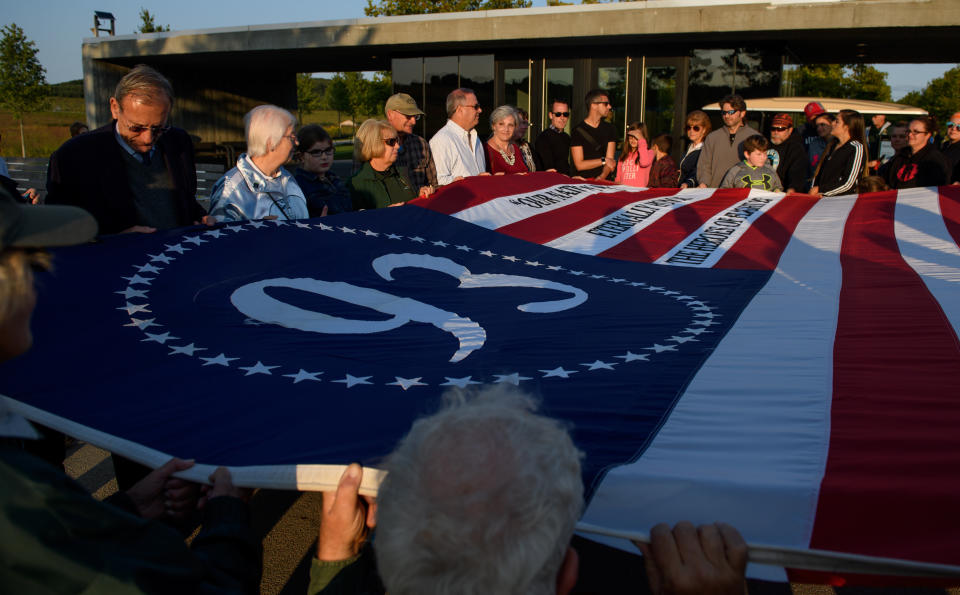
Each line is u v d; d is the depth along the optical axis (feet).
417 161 16.37
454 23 42.04
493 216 14.17
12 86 84.84
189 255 9.07
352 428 5.39
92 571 2.80
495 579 2.64
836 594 8.32
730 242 13.82
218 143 56.39
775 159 21.48
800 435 5.35
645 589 8.32
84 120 112.16
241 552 3.98
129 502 4.46
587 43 41.01
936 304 9.31
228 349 7.06
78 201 9.06
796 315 9.28
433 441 2.92
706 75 40.16
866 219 14.44
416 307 9.34
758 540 4.18
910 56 52.80
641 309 9.80
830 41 41.42
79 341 6.74
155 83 8.87
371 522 4.29
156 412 5.64
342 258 10.51
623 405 6.10
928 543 3.96
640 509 4.40
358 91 140.56
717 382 6.73
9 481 2.78
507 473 2.76
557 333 8.57
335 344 7.58
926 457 4.83
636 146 23.12
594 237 14.12
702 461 4.85
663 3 37.11
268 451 4.94
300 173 13.15
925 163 21.17
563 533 2.89
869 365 7.07
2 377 6.05
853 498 4.22
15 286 3.03
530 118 43.83
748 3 35.94
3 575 2.70
